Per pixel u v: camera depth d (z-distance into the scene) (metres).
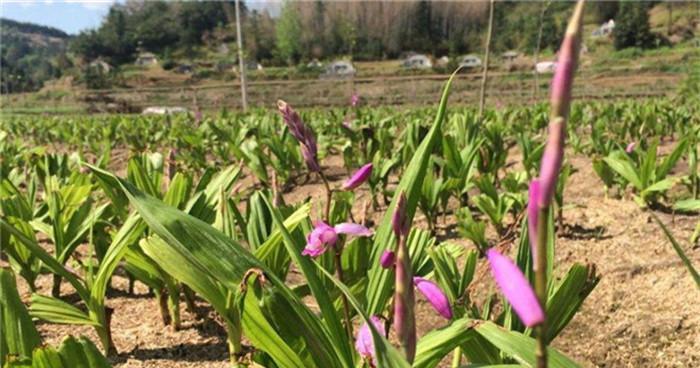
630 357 2.44
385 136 6.36
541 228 0.63
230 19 77.00
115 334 2.60
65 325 2.75
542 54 50.56
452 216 4.58
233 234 2.26
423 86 35.34
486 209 3.59
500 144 5.17
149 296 3.11
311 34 63.97
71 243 2.72
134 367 2.30
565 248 3.67
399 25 64.44
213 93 38.12
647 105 10.02
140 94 36.84
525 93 31.17
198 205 2.47
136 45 73.81
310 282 1.38
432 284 1.13
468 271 1.82
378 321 1.33
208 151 8.64
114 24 74.75
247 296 1.30
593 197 5.03
